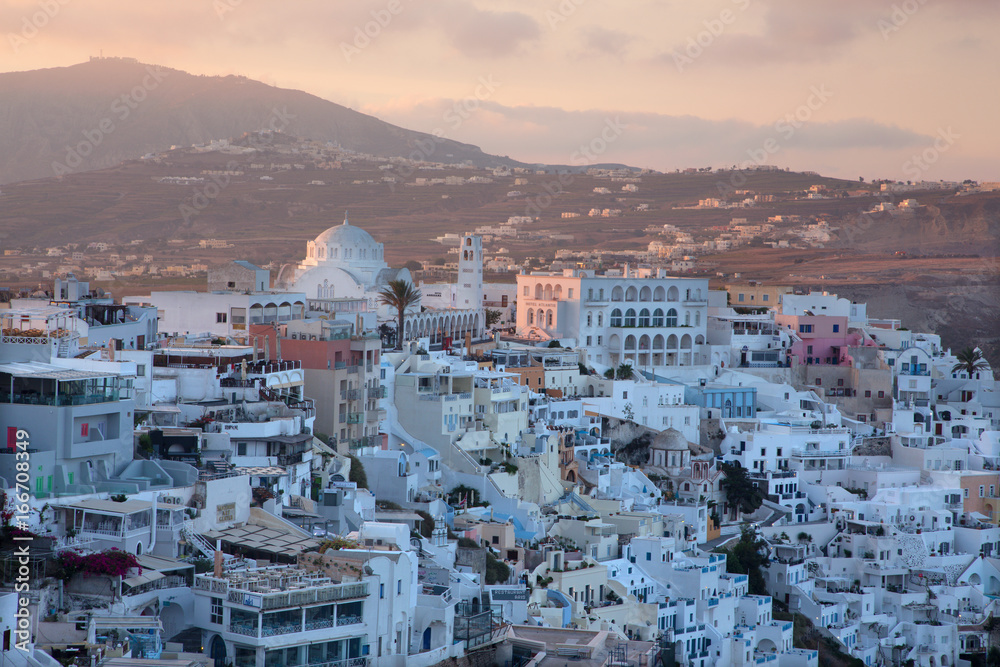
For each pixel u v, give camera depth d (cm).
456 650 10806
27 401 10869
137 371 14075
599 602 14300
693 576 15375
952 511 19862
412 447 16775
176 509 10431
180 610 9619
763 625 15888
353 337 16938
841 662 16475
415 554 11112
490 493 16250
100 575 9306
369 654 9994
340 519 12825
